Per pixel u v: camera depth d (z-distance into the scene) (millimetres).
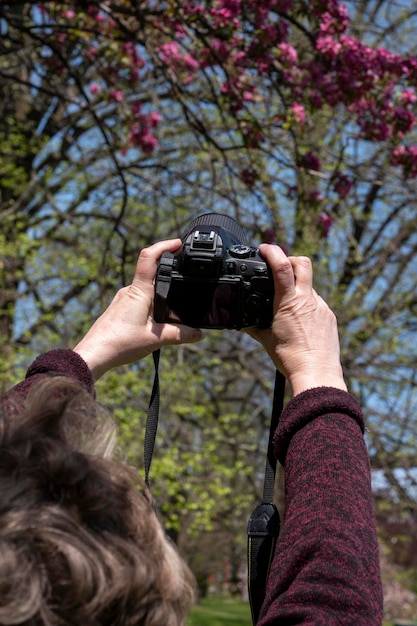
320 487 980
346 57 5598
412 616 20094
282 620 878
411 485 12141
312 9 5672
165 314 1402
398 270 13789
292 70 5711
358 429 1063
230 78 5855
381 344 12648
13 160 11945
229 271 1367
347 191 6207
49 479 781
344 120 8352
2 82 10680
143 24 5906
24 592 708
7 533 732
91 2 5781
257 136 6023
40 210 12641
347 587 885
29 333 10047
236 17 5477
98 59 7250
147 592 781
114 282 10031
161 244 1445
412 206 11820
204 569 23203
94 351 1389
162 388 10516
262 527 1252
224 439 11656
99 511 789
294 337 1253
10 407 1094
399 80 5762
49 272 10859
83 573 724
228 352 12070
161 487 9805
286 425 1072
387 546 14438
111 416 938
